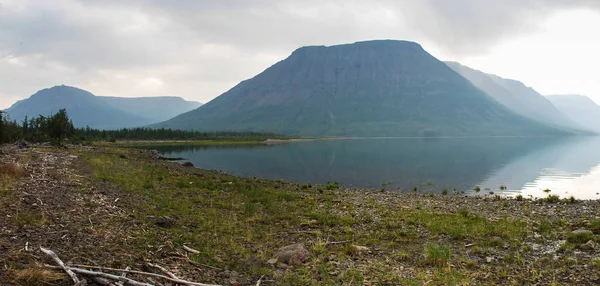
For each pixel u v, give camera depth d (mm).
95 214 13469
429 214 19359
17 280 7246
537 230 15891
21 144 49062
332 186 33719
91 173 25281
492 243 13984
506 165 68500
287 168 61688
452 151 119375
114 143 132250
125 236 11469
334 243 14062
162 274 9234
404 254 12570
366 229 16375
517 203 24281
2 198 13242
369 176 50656
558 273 10828
